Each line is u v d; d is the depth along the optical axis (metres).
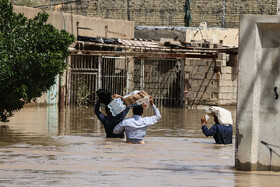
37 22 25.31
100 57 51.34
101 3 83.94
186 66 52.22
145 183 9.21
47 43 24.12
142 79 55.81
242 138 11.41
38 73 24.09
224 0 79.25
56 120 33.12
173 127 30.02
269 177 10.40
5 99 25.22
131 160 12.80
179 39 64.38
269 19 11.16
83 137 20.86
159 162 12.54
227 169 11.55
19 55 23.27
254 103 11.34
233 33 66.31
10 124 29.33
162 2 81.88
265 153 11.39
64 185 8.94
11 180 9.45
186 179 9.77
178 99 54.16
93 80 53.16
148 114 41.69
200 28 65.88
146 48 52.41
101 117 20.70
